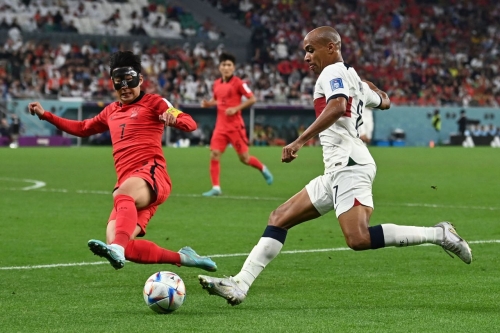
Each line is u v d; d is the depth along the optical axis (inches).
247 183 1544.0
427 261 703.7
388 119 3459.6
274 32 3843.5
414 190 1423.5
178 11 3796.8
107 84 3218.5
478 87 3996.1
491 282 602.9
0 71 3097.9
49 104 2974.9
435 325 450.9
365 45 3991.1
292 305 520.1
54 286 590.6
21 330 441.7
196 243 819.4
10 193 1322.6
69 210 1095.6
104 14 3649.1
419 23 4170.8
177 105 3149.6
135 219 532.4
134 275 637.3
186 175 1723.7
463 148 3189.0
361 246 499.8
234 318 474.3
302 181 1589.6
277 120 3304.6
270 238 520.1
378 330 437.7
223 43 3732.8
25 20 3444.9
